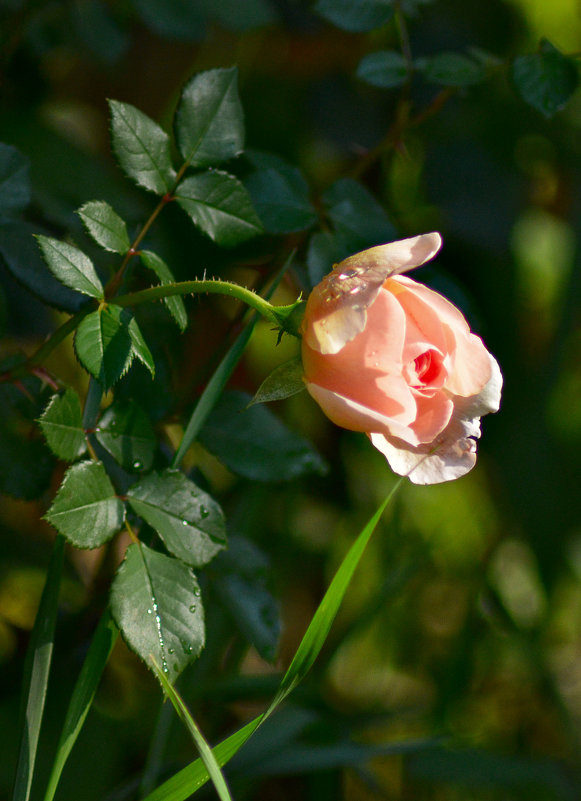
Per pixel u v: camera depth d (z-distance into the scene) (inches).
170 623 41.5
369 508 59.9
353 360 41.3
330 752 47.5
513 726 56.8
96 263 46.1
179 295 42.2
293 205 44.7
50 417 41.6
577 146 59.4
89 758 46.6
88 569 50.7
